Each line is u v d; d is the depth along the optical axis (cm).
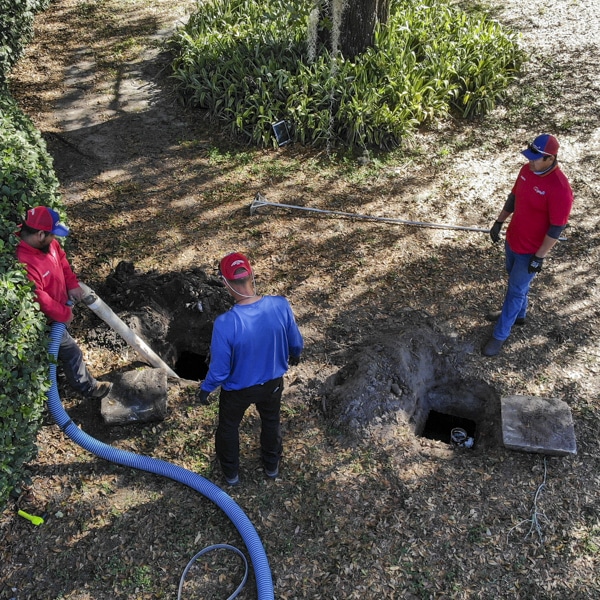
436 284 653
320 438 504
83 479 470
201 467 482
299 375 555
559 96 966
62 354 473
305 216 742
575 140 875
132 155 834
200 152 844
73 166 811
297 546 435
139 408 506
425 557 428
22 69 1006
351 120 835
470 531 443
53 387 470
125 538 437
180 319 600
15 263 432
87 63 1030
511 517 452
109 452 476
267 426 441
